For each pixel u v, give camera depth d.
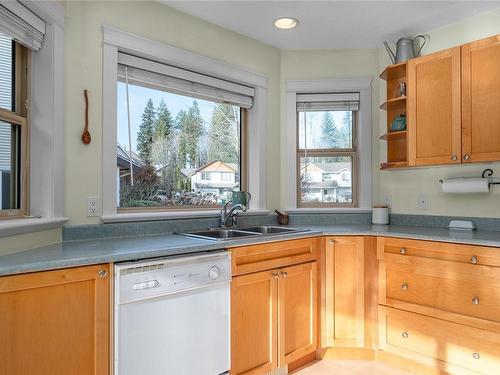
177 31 2.46
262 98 3.01
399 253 2.37
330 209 3.08
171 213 2.38
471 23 2.59
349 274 2.50
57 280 1.40
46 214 1.84
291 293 2.31
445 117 2.43
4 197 1.73
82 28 2.04
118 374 1.53
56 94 1.88
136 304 1.59
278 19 2.60
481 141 2.28
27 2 1.68
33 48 1.80
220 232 2.52
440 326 2.19
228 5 2.41
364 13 2.52
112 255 1.54
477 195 2.57
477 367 2.05
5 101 1.74
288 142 3.14
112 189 2.13
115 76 2.16
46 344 1.38
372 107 3.10
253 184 3.00
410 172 2.92
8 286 1.29
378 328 2.47
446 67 2.43
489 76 2.26
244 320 2.04
